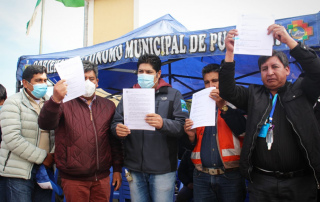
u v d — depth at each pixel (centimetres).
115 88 554
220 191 230
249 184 204
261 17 188
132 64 457
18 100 253
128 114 217
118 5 934
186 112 241
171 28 311
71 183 225
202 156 239
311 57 177
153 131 233
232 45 198
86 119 236
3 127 242
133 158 233
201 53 266
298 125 181
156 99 245
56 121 215
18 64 397
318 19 226
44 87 260
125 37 341
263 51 184
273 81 196
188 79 521
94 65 251
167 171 227
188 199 299
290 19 237
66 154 227
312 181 188
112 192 323
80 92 212
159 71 249
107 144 245
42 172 250
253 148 193
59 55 373
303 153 180
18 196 244
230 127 228
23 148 239
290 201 186
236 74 457
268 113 195
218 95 219
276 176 188
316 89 182
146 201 232
